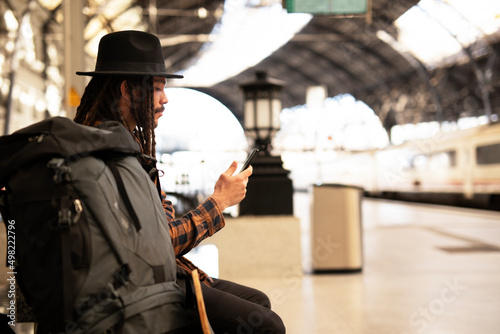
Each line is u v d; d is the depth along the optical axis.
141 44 1.65
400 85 40.44
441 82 33.97
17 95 18.00
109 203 1.29
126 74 1.61
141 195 1.38
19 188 1.29
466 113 33.22
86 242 1.24
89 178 1.29
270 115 6.00
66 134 1.30
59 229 1.23
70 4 6.84
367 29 32.97
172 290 1.36
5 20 16.52
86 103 1.72
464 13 25.69
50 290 1.26
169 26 30.78
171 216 1.72
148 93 1.66
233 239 5.55
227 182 1.75
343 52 40.44
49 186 1.27
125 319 1.27
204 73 48.84
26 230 1.29
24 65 18.62
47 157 1.29
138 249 1.31
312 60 44.56
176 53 37.03
